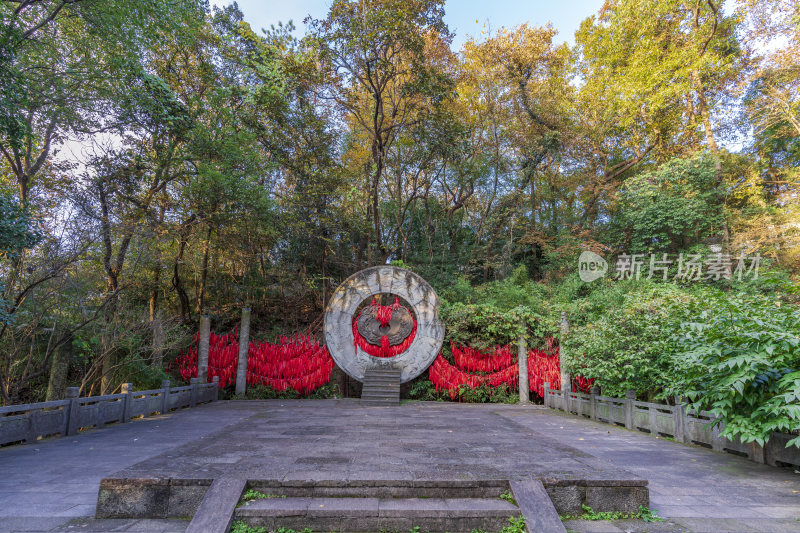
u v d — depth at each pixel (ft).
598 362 33.91
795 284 20.43
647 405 29.40
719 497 15.67
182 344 50.29
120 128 39.52
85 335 33.50
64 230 29.86
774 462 20.27
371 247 65.36
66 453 21.77
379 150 62.23
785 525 13.12
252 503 13.26
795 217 50.39
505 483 14.20
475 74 76.07
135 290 44.27
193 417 35.09
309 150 59.16
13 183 39.73
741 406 19.21
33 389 36.40
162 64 51.67
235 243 54.19
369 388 47.65
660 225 56.49
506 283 60.34
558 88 78.38
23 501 14.66
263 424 29.63
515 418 36.11
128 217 43.88
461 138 60.34
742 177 62.64
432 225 74.49
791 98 53.47
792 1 52.24
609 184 69.41
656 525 13.15
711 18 60.75
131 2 31.73
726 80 60.85
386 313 51.49
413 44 53.67
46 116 34.12
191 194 46.47
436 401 49.32
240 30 55.16
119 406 31.96
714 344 18.56
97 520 13.19
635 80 60.44
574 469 15.55
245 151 48.98
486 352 50.80
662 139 67.10
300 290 66.85
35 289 28.86
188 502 13.58
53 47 32.78
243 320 52.34
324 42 53.98
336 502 13.43
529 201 80.43
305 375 51.67
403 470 15.34
